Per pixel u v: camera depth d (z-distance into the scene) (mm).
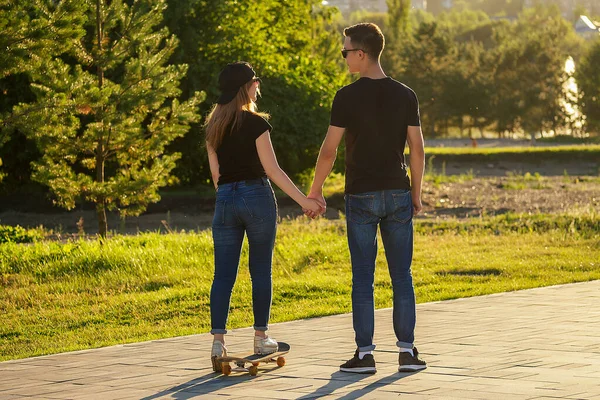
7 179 54844
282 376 9898
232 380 9797
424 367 10047
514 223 37156
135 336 15891
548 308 15031
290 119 58969
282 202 56062
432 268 24469
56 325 17672
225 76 10734
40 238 36531
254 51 59875
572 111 157250
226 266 10758
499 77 160375
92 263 24312
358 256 10352
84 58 28922
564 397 8398
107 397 9086
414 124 10461
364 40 10383
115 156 30875
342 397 8703
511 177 78375
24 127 26391
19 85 50062
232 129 10625
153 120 30094
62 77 27125
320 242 30422
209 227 45500
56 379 10164
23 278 23078
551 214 39938
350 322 14383
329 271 24891
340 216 49656
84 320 17969
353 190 10391
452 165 99438
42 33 25375
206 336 13289
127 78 28922
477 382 9180
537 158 101188
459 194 60500
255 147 10672
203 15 57938
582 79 153250
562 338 11906
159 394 9156
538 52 159875
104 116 28516
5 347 15438
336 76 66812
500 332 12508
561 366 9961
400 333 10164
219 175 10805
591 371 9664
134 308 19000
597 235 33469
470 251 28766
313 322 14422
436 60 161625
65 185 28703
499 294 17250
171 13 54500
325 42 88562
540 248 29156
